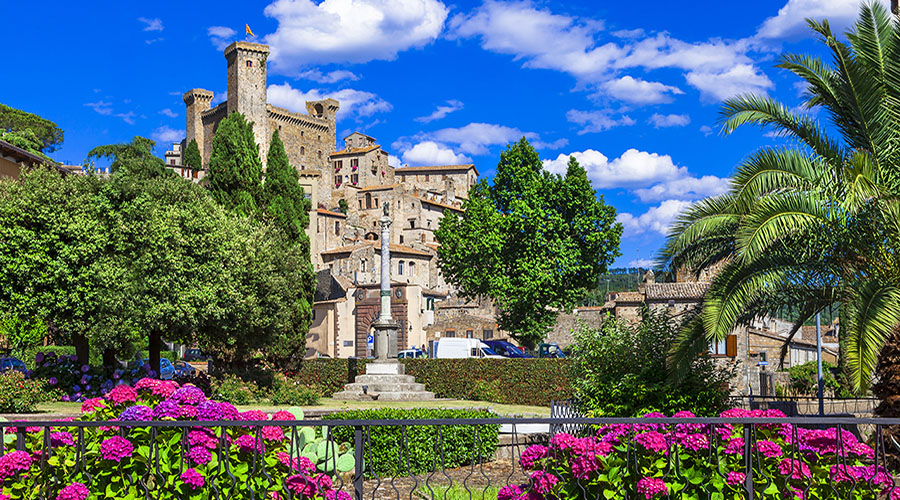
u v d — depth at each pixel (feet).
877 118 46.73
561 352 196.44
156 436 23.66
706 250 54.80
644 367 55.72
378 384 105.91
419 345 249.75
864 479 24.06
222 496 23.52
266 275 98.07
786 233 43.78
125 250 86.48
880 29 47.83
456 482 44.47
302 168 490.08
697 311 53.62
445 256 194.70
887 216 44.29
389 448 49.60
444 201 461.37
